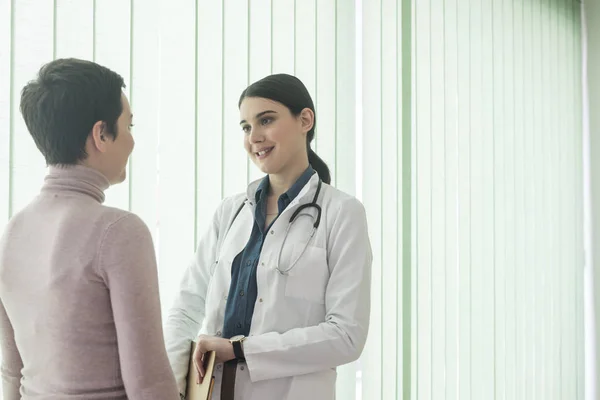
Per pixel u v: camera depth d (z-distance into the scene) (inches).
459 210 109.3
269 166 55.4
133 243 36.6
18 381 41.7
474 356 111.9
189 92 68.8
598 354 148.1
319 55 84.5
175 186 67.3
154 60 65.8
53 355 36.5
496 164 119.8
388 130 95.2
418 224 99.6
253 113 55.2
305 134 58.2
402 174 97.2
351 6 89.6
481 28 116.3
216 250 59.9
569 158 145.3
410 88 98.8
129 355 35.8
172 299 66.7
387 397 92.7
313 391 52.2
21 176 56.1
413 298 98.1
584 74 150.3
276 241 55.0
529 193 130.2
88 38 60.6
